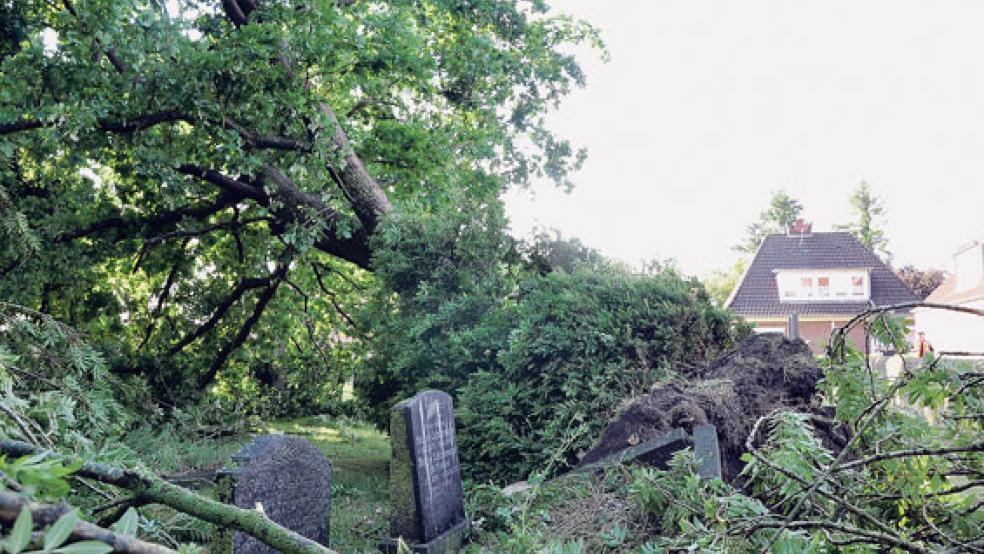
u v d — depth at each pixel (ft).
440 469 21.83
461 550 21.42
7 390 10.05
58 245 40.68
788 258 165.37
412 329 33.60
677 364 29.12
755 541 11.02
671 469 18.35
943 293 142.41
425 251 35.58
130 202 46.11
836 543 10.58
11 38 37.70
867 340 13.05
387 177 47.26
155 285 52.11
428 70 41.70
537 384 29.60
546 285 32.81
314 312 57.31
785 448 11.59
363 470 36.96
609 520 16.89
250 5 41.34
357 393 39.42
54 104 32.48
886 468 11.25
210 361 53.06
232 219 47.16
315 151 38.55
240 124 39.09
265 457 18.83
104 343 43.21
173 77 35.09
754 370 25.34
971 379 11.28
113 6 31.50
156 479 3.68
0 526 1.96
